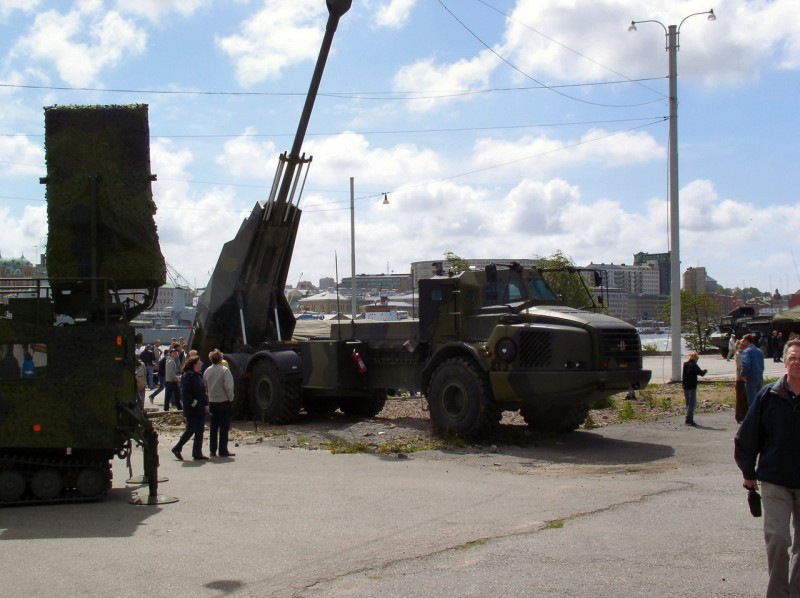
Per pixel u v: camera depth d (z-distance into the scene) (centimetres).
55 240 983
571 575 600
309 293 6394
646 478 1031
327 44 1652
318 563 649
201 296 1927
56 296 1005
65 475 915
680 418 1666
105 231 983
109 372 911
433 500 902
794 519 511
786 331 3216
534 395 1314
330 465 1175
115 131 993
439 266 1587
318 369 1656
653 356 4419
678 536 709
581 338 1287
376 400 1828
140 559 669
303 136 1759
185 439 1247
